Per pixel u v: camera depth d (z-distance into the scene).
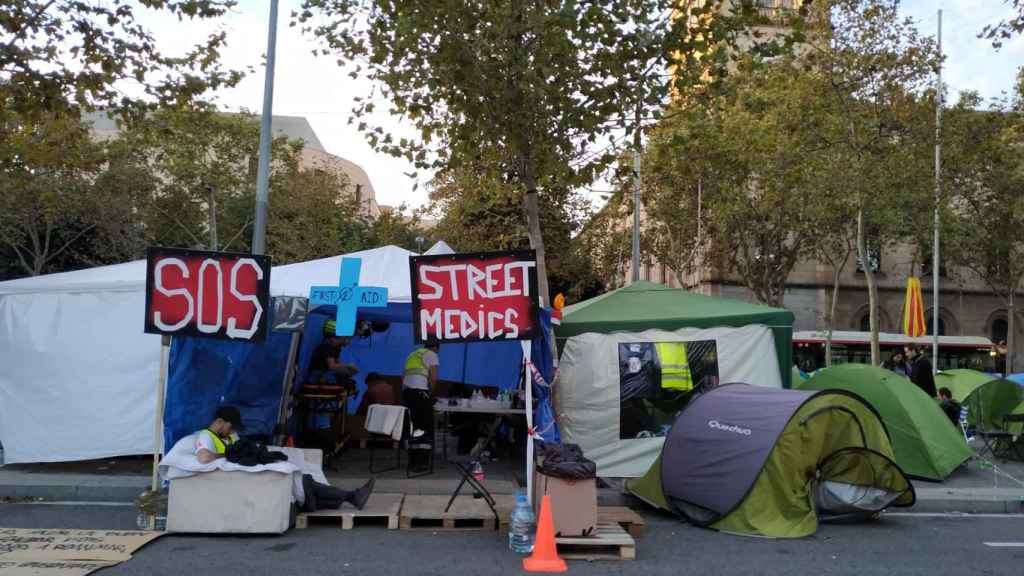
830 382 13.05
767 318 11.80
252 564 6.86
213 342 9.77
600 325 11.65
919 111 19.22
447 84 11.62
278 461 8.04
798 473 8.70
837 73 19.14
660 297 12.72
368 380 13.02
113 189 29.02
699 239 29.38
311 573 6.62
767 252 30.22
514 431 13.16
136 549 7.23
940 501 10.29
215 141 31.12
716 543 8.08
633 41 11.16
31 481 10.09
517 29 10.93
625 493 10.38
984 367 36.09
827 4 18.88
